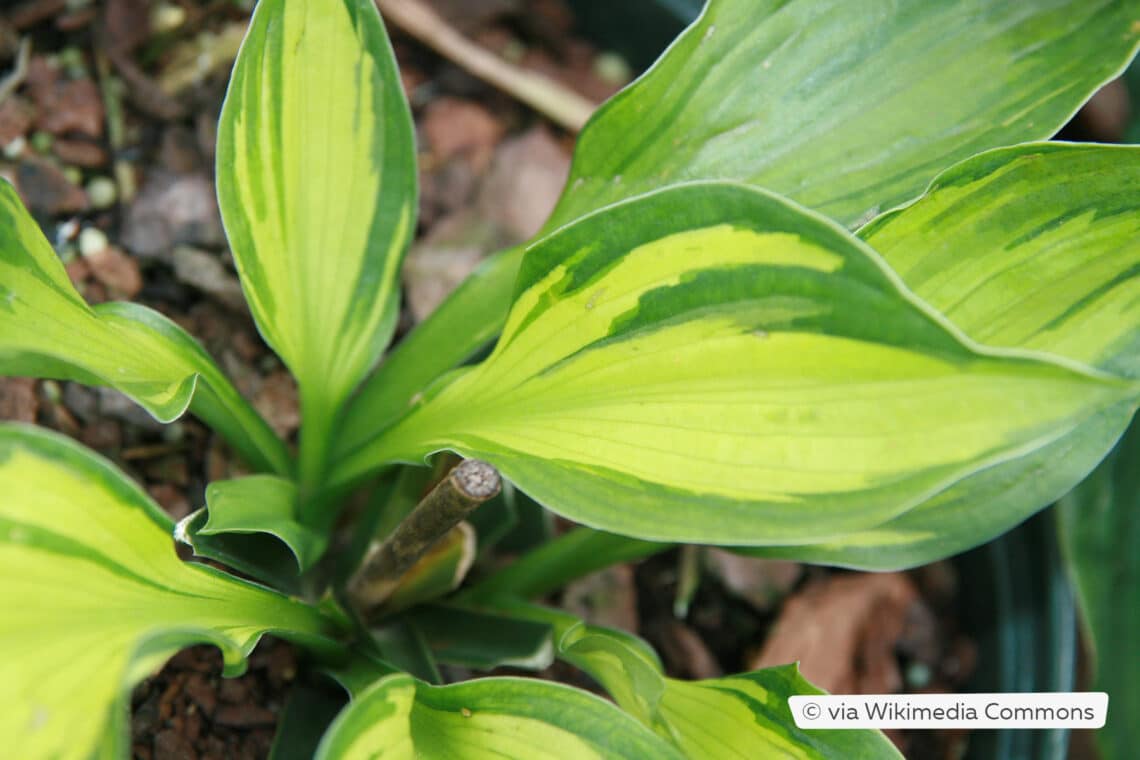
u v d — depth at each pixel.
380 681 0.30
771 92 0.34
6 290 0.31
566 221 0.35
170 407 0.31
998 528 0.35
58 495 0.28
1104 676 0.41
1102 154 0.31
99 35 0.45
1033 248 0.32
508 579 0.39
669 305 0.30
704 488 0.29
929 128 0.34
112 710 0.26
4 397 0.39
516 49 0.52
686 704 0.34
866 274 0.27
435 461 0.36
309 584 0.39
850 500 0.27
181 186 0.43
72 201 0.43
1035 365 0.26
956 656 0.44
